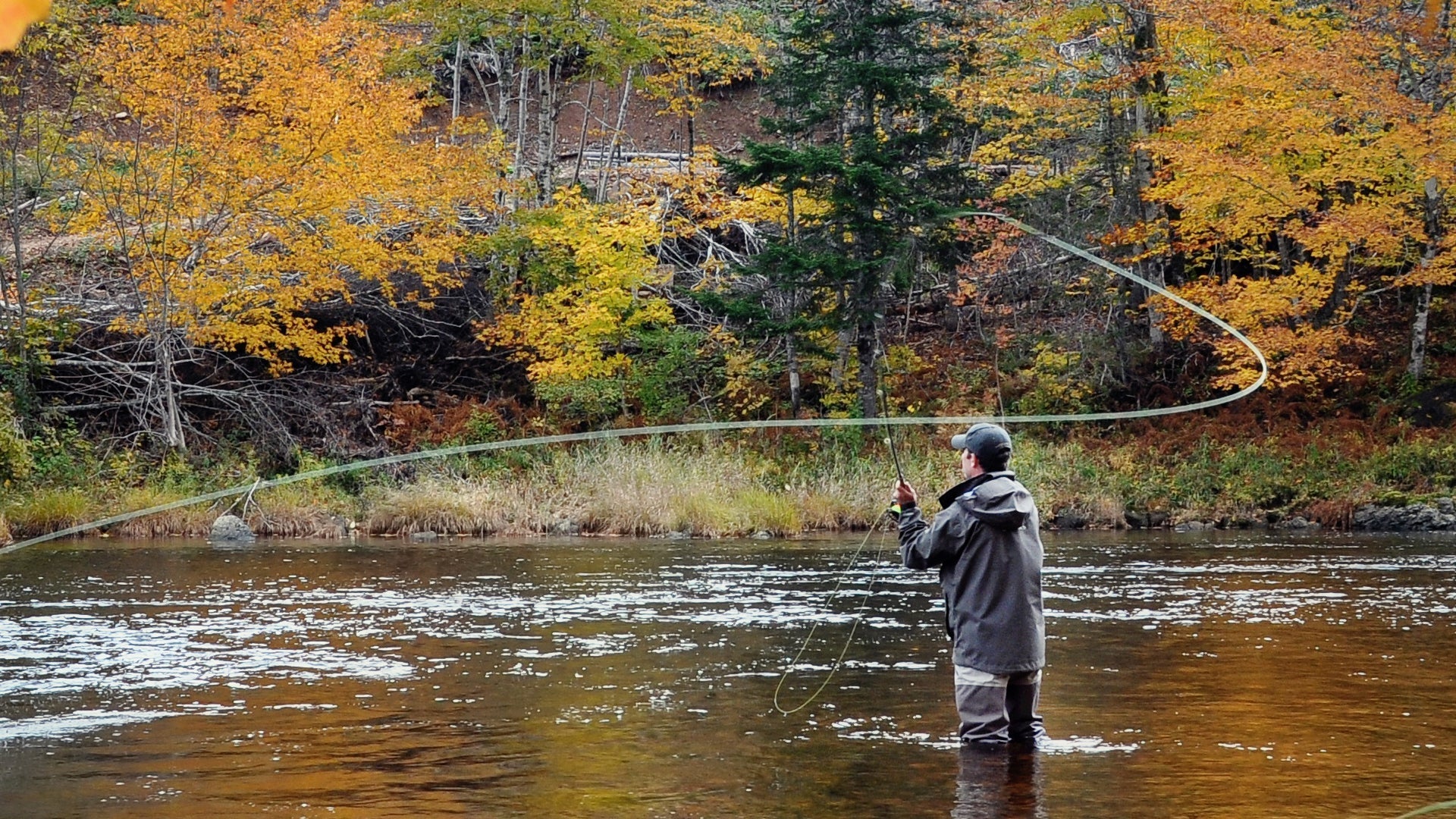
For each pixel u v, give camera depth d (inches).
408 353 1144.8
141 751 235.9
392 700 286.4
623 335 1060.5
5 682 310.8
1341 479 919.0
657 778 212.2
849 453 975.0
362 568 600.1
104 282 1083.3
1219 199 912.9
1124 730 249.4
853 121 1032.8
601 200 1190.9
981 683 237.5
